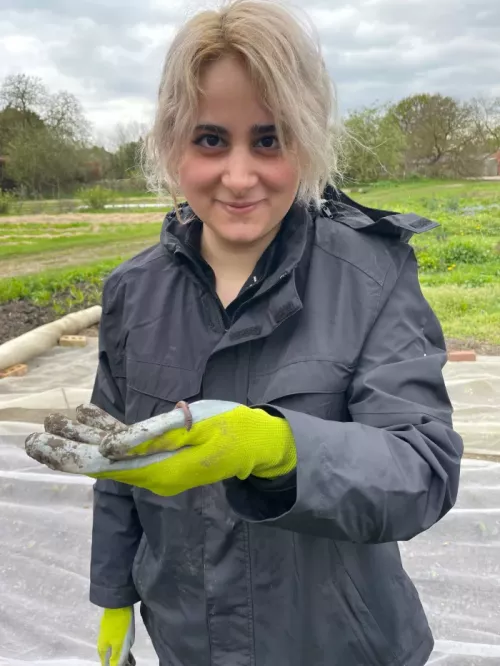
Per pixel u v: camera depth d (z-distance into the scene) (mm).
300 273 1390
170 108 1278
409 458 1101
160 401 1456
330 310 1336
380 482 1058
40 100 31891
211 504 1399
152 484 1019
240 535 1383
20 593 2992
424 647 1535
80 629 2797
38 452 1007
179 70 1209
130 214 24109
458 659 2482
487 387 5223
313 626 1408
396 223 1363
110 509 1718
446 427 1183
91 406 1121
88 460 994
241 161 1241
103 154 30672
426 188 26719
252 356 1365
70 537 3332
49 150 29812
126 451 981
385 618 1451
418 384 1228
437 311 8078
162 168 1411
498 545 3141
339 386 1285
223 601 1420
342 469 1053
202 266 1458
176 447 1004
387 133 27703
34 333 6734
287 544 1370
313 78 1232
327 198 1555
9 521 3441
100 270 11469
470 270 10953
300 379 1285
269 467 1075
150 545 1544
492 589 2914
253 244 1406
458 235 14750
